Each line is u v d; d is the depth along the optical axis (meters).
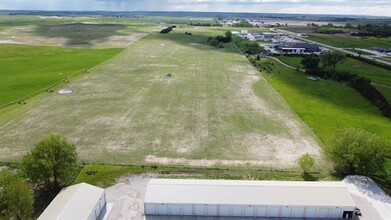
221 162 54.50
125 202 43.44
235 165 53.59
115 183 47.97
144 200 40.78
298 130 68.00
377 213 41.62
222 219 40.56
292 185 43.12
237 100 87.69
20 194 37.31
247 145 60.84
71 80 103.94
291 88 100.56
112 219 40.16
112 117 73.88
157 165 53.28
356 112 80.31
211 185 42.94
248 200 40.75
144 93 92.62
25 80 102.94
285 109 81.19
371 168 48.78
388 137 65.00
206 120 73.00
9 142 60.41
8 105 79.94
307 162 50.03
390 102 80.94
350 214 40.44
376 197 44.97
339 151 50.72
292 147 60.22
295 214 40.69
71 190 41.91
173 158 55.69
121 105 82.12
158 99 87.44
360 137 50.41
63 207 38.16
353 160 49.12
